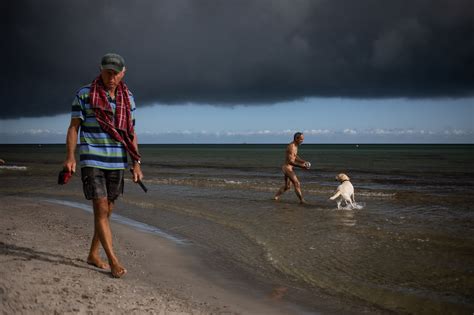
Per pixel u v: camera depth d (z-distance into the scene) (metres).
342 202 12.38
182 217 9.88
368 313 4.17
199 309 3.98
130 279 4.65
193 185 17.30
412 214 10.25
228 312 4.02
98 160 4.15
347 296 4.64
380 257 6.28
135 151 4.40
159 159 48.47
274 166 33.03
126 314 3.49
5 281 3.74
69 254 5.28
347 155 60.41
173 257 6.20
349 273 5.50
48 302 3.47
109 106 4.14
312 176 22.66
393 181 19.75
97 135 4.15
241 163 38.19
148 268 5.46
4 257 4.70
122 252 6.29
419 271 5.57
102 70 4.13
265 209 11.04
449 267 5.73
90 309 3.46
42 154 66.06
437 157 50.38
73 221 8.77
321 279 5.25
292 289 4.86
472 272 5.49
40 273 4.15
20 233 6.65
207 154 71.38
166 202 12.30
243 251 6.67
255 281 5.14
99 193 4.21
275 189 15.80
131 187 16.56
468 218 9.63
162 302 3.96
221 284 4.98
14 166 30.70
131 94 4.45
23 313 3.25
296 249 6.79
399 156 54.59
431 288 4.90
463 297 4.60
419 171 26.12
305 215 10.12
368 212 10.57
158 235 7.84
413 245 7.02
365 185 17.92
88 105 4.12
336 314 4.12
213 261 6.04
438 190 15.85
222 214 10.27
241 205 11.73
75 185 17.31
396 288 4.91
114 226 8.70
